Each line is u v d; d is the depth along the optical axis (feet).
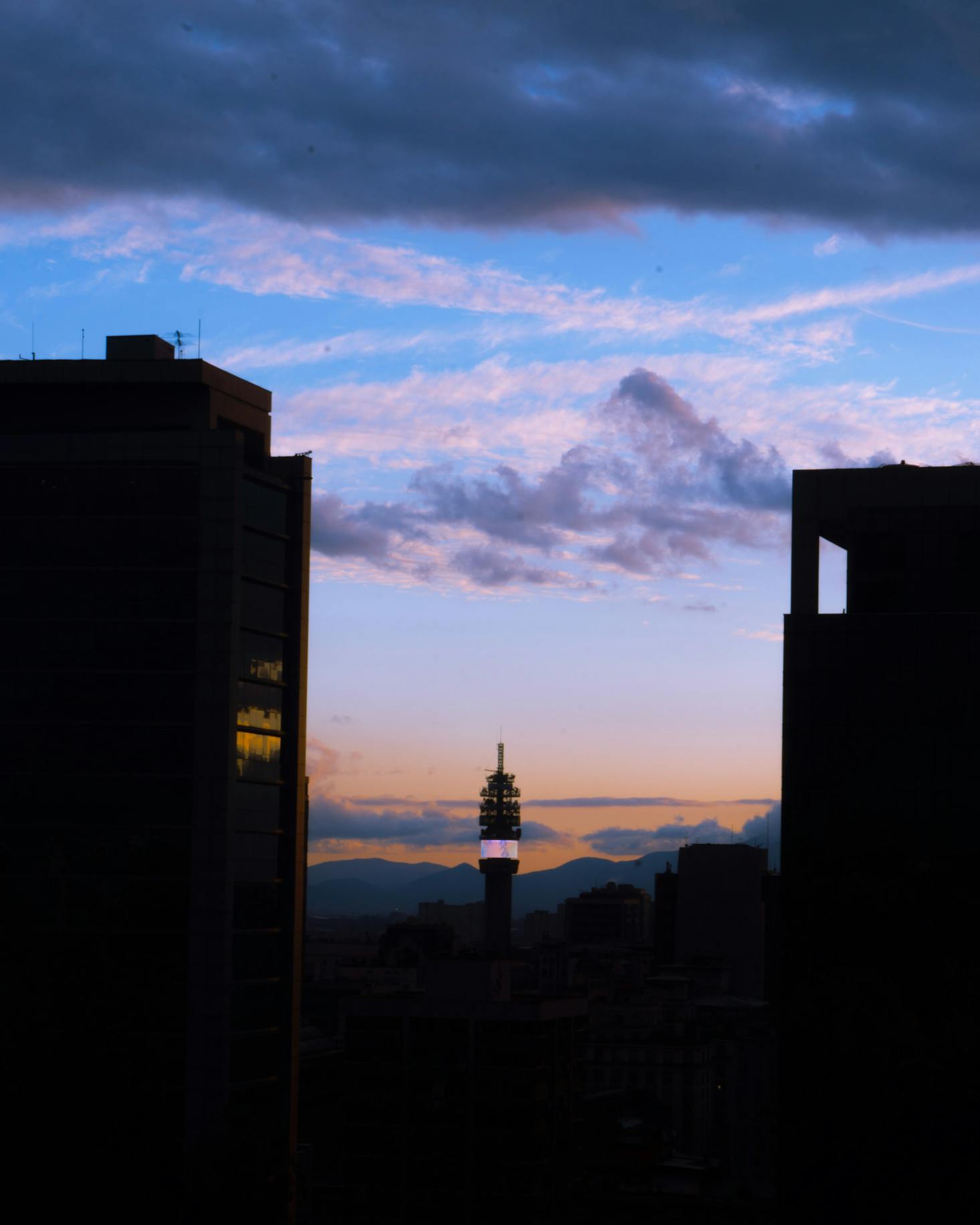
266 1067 458.50
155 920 447.42
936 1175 372.99
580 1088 638.53
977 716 416.46
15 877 451.94
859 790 418.72
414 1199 583.99
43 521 466.29
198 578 459.73
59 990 381.81
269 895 466.29
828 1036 347.56
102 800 453.17
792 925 414.41
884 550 444.55
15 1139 327.26
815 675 426.92
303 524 487.20
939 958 401.70
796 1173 382.63
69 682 458.91
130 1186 331.98
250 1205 343.46
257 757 465.47
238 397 494.18
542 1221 584.81
